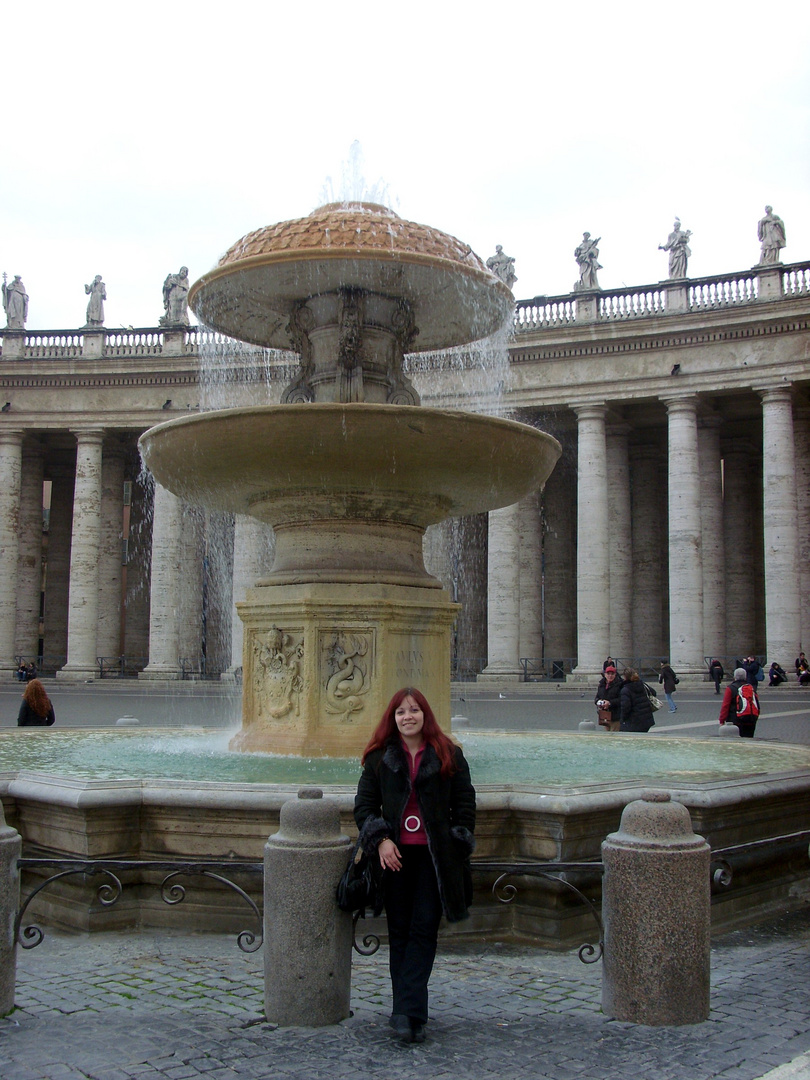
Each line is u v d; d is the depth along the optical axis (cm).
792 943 714
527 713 2814
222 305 1121
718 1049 509
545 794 695
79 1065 486
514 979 618
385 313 1091
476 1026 540
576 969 636
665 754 1128
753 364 3797
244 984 601
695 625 3831
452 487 1004
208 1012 557
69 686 4384
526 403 4144
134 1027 535
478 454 937
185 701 3472
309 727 984
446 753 554
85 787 707
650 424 4566
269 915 552
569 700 3416
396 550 1051
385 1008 570
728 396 4047
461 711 2886
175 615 4550
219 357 3456
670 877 550
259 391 3538
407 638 1012
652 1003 543
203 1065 486
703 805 737
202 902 705
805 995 595
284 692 1005
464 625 4862
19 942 599
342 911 551
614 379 4025
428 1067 486
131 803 703
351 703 984
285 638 1007
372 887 534
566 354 4097
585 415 4066
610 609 4344
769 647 3700
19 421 4678
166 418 4572
